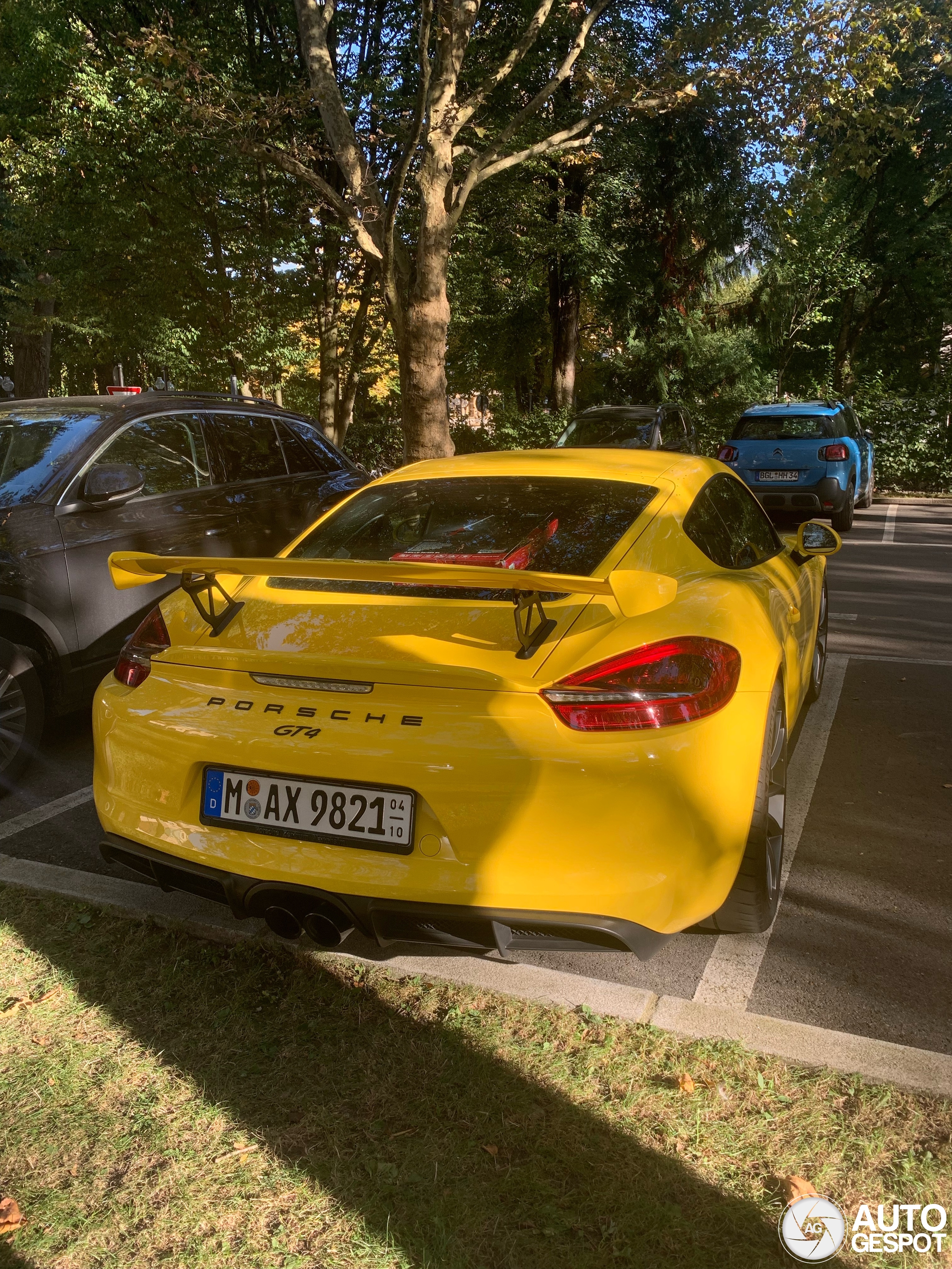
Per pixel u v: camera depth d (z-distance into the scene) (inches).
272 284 693.9
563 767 85.2
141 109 589.0
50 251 733.9
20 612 164.7
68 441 190.2
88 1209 76.4
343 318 776.9
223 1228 74.6
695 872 90.2
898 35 510.9
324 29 462.9
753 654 102.0
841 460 525.3
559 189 821.9
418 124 447.8
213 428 221.9
